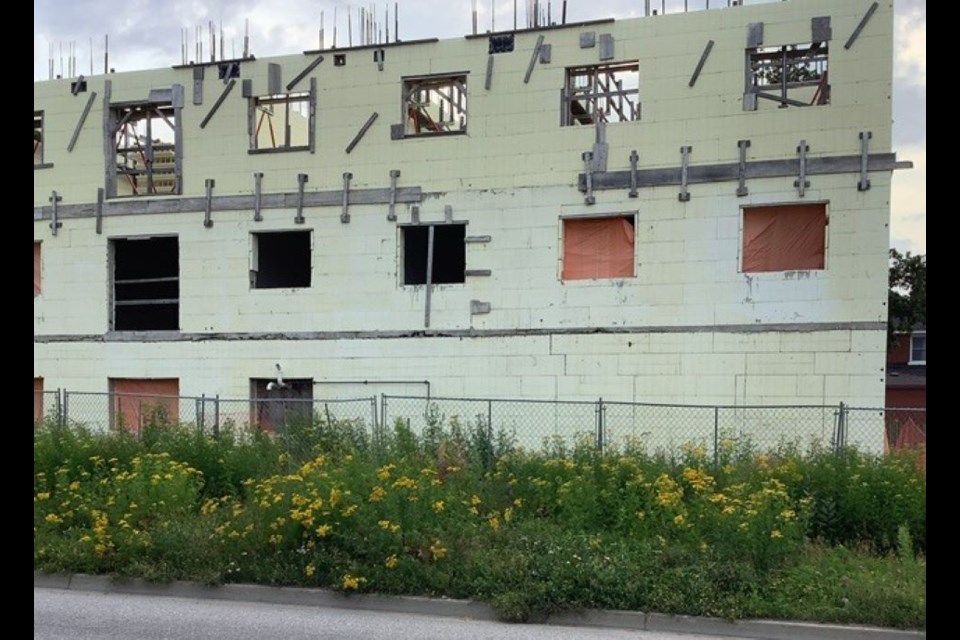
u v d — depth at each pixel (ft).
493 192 50.55
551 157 49.55
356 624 23.24
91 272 58.13
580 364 48.73
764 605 22.71
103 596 26.48
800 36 45.11
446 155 51.42
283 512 27.30
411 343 51.70
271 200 54.44
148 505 30.48
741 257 46.29
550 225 49.52
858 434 44.04
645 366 47.62
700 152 46.93
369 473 29.01
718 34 46.57
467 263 50.90
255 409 53.42
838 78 44.55
